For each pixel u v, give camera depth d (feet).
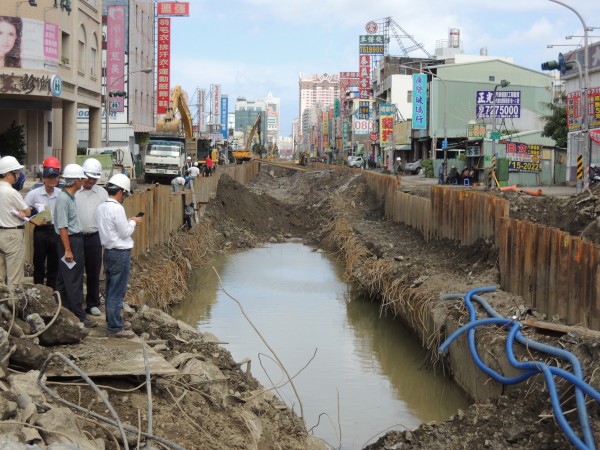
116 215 34.06
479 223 63.87
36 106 128.16
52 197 39.45
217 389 32.78
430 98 244.01
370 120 370.94
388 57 341.82
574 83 152.97
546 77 241.55
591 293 37.58
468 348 43.62
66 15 132.16
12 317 29.40
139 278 60.13
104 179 116.98
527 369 34.81
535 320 42.47
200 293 74.95
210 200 121.49
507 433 31.73
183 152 169.68
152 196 72.95
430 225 82.02
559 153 154.10
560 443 29.91
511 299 47.96
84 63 143.33
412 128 266.98
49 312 31.50
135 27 194.70
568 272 40.63
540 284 44.62
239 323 62.44
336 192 158.61
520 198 82.94
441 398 45.03
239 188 137.90
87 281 38.86
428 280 58.54
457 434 33.06
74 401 26.73
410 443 33.35
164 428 27.02
